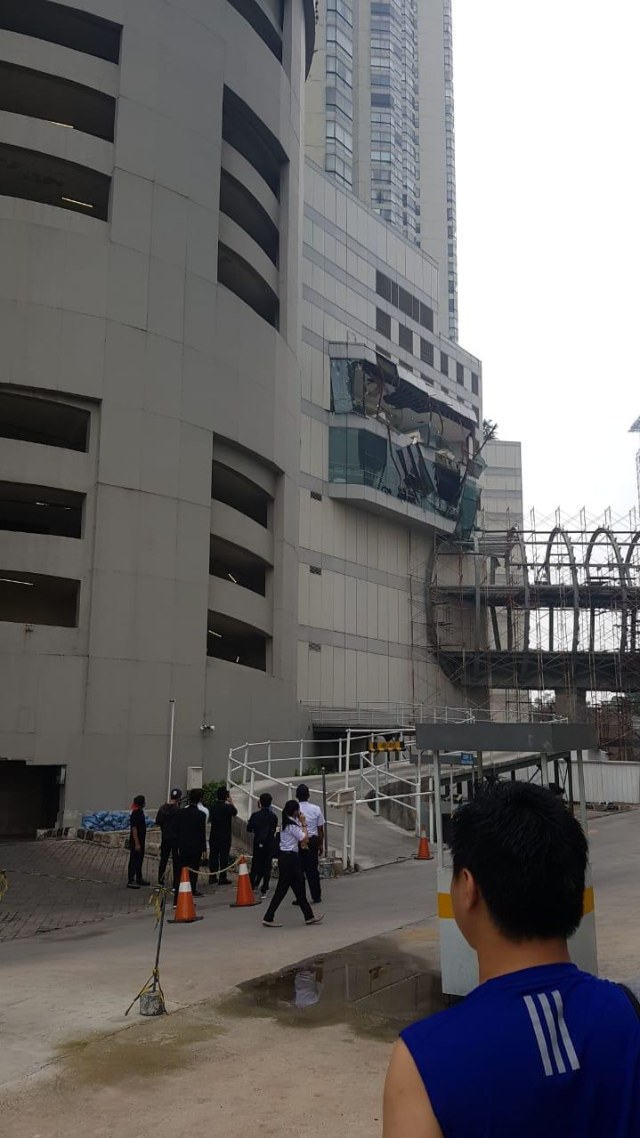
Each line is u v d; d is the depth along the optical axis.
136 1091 5.18
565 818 1.70
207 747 26.72
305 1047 5.97
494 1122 1.38
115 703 24.69
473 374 62.88
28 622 27.64
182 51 29.64
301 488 43.47
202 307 28.80
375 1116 4.77
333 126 75.38
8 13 27.44
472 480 55.22
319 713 40.62
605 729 49.97
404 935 9.94
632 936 9.25
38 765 24.02
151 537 26.20
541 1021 1.47
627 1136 1.40
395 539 49.34
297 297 36.19
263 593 35.25
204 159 29.67
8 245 25.27
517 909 1.60
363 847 18.61
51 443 28.92
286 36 36.72
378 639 46.66
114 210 27.00
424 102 94.62
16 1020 6.62
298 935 10.16
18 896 14.22
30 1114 4.85
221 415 29.00
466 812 1.76
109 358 26.20
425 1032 1.50
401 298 55.50
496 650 50.06
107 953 9.39
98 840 21.05
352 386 46.56
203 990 7.50
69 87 27.33
